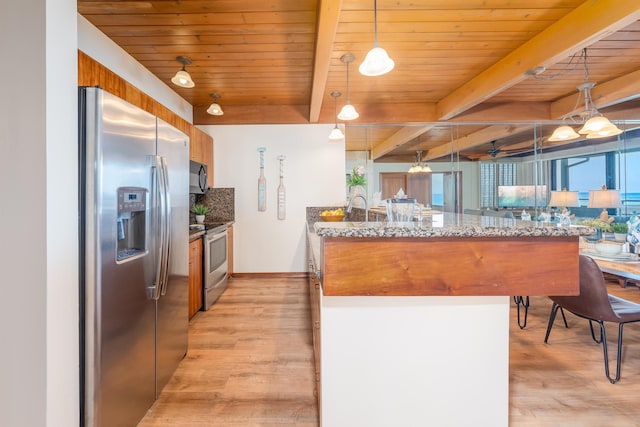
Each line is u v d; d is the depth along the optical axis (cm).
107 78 196
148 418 154
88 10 194
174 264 189
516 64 252
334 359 129
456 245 120
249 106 413
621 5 173
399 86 338
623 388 176
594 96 341
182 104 375
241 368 199
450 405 131
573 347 226
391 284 120
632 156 395
